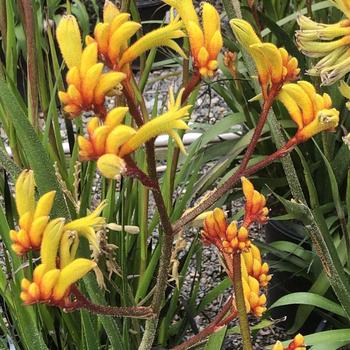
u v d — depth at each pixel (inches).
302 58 33.3
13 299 23.8
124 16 13.2
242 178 15.1
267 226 41.2
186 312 31.7
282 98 14.4
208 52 13.8
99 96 12.8
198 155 38.6
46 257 13.2
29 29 22.5
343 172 36.7
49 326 27.7
